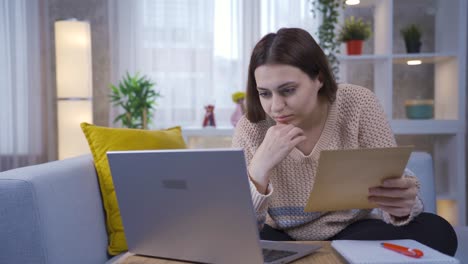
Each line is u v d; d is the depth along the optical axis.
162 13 3.49
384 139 1.29
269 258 0.89
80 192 1.44
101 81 3.67
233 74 3.48
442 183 3.05
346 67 3.39
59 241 1.23
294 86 1.03
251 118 1.29
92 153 1.66
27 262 1.15
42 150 3.64
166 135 1.88
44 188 1.20
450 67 2.90
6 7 3.51
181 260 0.92
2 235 1.15
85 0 3.65
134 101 3.06
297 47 1.03
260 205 0.98
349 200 0.99
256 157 1.00
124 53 3.52
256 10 3.42
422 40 3.30
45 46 3.61
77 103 3.29
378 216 1.37
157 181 0.86
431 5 3.29
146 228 0.93
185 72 3.50
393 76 3.38
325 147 1.29
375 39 3.14
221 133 2.89
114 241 1.60
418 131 2.81
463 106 2.78
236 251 0.84
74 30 3.27
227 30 3.47
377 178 0.92
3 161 3.56
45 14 3.60
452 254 1.04
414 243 0.93
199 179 0.81
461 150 2.78
